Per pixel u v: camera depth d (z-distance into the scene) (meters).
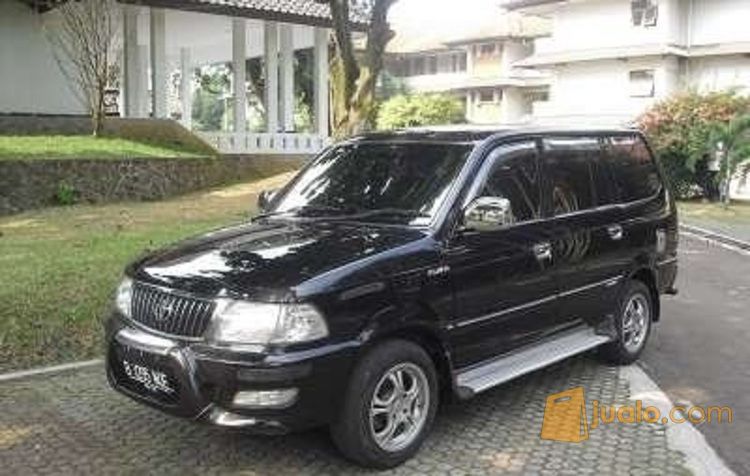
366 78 15.13
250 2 24.42
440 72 61.88
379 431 4.82
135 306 4.93
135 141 20.33
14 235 12.17
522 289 5.75
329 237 5.21
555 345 6.20
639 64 36.75
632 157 7.35
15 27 22.12
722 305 9.91
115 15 21.61
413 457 5.03
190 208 15.74
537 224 5.93
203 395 4.49
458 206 5.39
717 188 26.75
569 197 6.38
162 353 4.59
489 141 5.84
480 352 5.48
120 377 4.97
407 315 4.88
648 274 7.32
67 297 8.13
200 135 23.39
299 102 42.16
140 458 5.02
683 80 36.38
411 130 6.35
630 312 7.13
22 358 6.91
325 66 27.58
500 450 5.17
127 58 23.70
